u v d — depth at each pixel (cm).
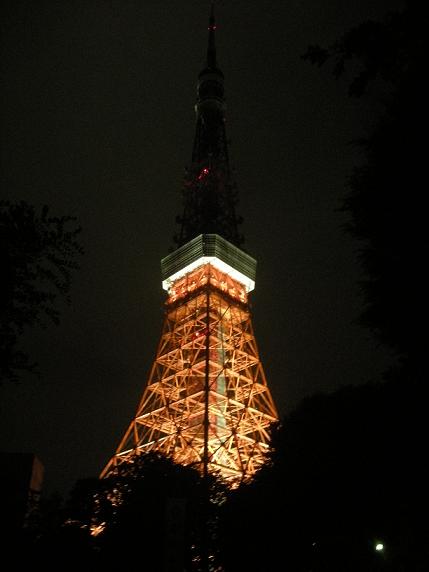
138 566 4697
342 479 4647
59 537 4625
